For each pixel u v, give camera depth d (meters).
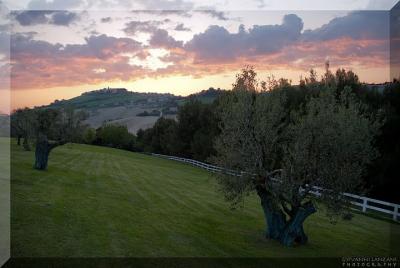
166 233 18.55
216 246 17.14
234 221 23.33
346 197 17.03
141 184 35.56
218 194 34.19
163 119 100.25
